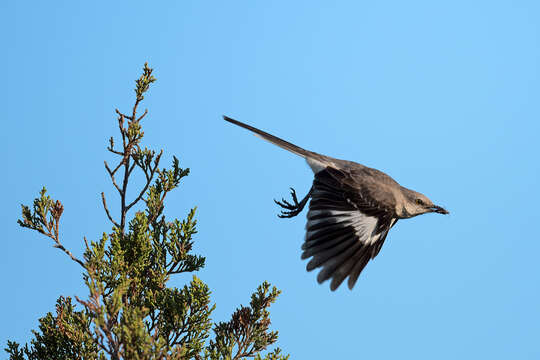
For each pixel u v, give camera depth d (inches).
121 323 417.7
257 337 500.7
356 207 466.3
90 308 410.0
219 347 497.0
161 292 482.9
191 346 473.7
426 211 528.4
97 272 460.1
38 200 495.2
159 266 507.2
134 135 502.6
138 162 517.3
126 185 508.7
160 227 524.4
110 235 480.4
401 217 527.2
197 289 478.0
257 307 504.7
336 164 499.5
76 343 472.1
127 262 492.1
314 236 445.7
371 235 464.8
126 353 406.6
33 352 485.4
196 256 515.5
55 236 495.8
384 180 499.8
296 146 507.5
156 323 485.7
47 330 481.7
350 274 445.1
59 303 491.5
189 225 513.3
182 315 476.4
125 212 510.0
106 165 506.0
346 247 449.4
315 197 464.8
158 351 410.9
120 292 424.2
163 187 519.5
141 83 509.7
